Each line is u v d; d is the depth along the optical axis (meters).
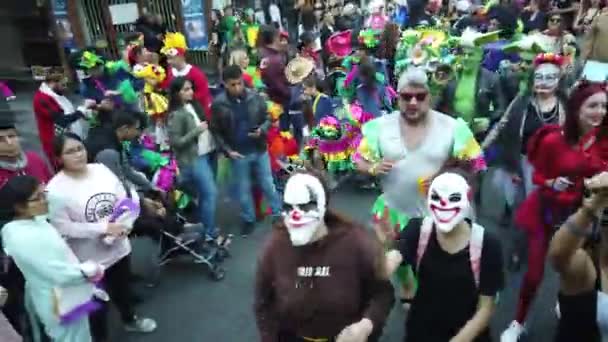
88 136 4.96
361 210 6.44
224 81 5.66
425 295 2.92
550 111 4.61
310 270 2.58
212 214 5.68
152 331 4.57
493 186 5.62
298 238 2.53
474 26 8.75
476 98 5.81
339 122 6.76
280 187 6.76
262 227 6.25
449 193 2.75
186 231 5.29
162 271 5.47
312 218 2.53
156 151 5.69
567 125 3.73
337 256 2.56
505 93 5.69
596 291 2.72
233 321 4.68
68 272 3.28
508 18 7.56
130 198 4.07
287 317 2.65
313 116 7.21
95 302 3.66
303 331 2.66
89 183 3.86
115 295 4.35
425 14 10.82
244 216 6.07
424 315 2.94
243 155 5.77
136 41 7.52
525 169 4.75
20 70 10.85
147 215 4.88
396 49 8.37
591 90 3.59
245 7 13.64
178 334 4.54
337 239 2.58
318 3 13.62
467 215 2.86
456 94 5.91
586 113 3.60
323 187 2.59
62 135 3.78
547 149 3.82
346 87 7.06
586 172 3.66
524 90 4.79
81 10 11.47
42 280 3.27
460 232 2.82
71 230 3.77
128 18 11.97
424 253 2.89
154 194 5.08
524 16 9.58
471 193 2.91
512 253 5.06
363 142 4.01
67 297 3.40
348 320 2.60
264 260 2.72
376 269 2.60
